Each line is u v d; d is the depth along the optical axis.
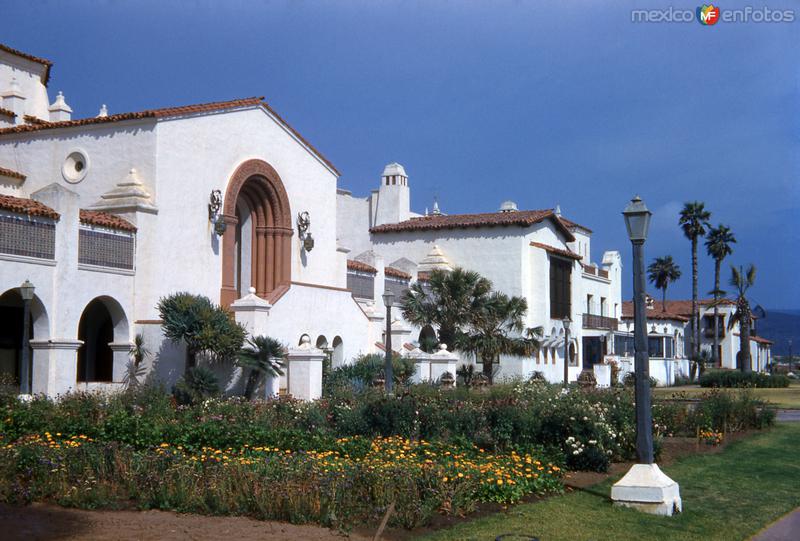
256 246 34.59
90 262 25.67
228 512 11.17
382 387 26.66
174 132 29.20
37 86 38.25
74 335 24.81
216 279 30.95
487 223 48.03
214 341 25.39
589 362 56.88
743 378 55.75
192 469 12.17
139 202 27.50
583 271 58.94
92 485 11.98
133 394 20.94
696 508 12.53
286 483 11.46
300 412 18.88
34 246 23.75
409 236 50.53
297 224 35.75
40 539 9.66
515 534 10.47
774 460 17.48
